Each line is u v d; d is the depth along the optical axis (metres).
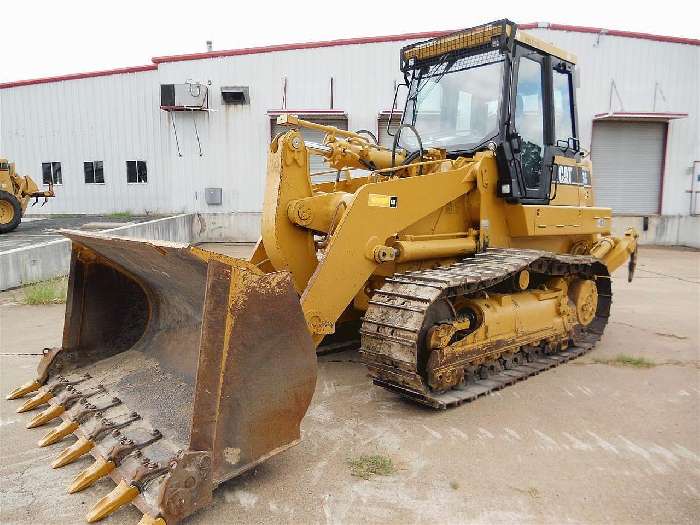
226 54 17.08
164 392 3.57
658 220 17.73
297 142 4.48
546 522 2.82
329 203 4.57
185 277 3.31
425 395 4.08
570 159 6.44
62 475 3.21
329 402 4.43
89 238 3.75
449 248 4.93
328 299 4.10
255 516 2.84
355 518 2.84
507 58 5.24
